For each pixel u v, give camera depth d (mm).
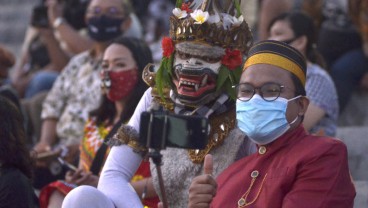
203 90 8281
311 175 7445
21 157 9406
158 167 7066
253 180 7680
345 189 7480
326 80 11773
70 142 13000
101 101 10875
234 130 8344
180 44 8266
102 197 7961
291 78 7746
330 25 14523
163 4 16391
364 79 14328
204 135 6941
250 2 15688
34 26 15891
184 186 8383
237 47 8352
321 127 11727
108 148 10258
